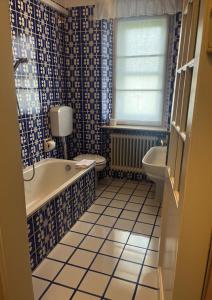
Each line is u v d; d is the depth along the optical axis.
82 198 2.59
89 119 3.44
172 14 2.94
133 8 2.89
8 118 0.87
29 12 2.50
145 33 3.15
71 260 1.92
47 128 3.02
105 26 3.13
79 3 3.07
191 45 1.00
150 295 1.60
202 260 0.91
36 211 1.78
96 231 2.31
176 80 1.39
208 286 0.91
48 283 1.69
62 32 3.18
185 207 0.87
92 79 3.27
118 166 3.52
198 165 0.83
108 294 1.61
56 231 2.09
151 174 2.52
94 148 3.52
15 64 2.24
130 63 3.33
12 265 0.97
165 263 1.46
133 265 1.87
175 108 1.37
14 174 0.93
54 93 3.12
